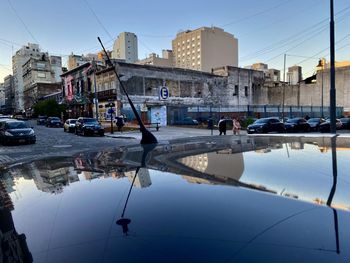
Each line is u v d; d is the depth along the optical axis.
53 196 0.84
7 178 1.12
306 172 0.91
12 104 118.50
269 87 54.38
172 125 35.44
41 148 15.38
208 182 0.84
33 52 110.06
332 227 0.55
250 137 2.21
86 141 19.38
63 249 0.55
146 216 0.64
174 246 0.52
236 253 0.49
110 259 0.50
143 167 1.11
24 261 0.52
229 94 49.09
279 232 0.54
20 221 0.68
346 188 0.74
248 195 0.71
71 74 49.91
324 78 46.69
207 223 0.59
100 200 0.76
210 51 92.38
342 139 1.91
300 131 23.22
